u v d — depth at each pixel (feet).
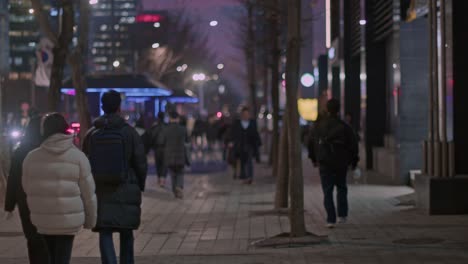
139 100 147.23
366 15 89.66
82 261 34.55
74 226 24.68
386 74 88.89
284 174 51.83
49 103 60.13
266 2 56.95
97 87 104.37
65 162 24.53
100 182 27.99
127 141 28.32
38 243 26.30
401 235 39.96
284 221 48.01
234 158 77.77
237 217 50.67
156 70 181.78
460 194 47.83
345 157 43.27
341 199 44.45
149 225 47.42
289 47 39.88
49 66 77.36
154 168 101.55
